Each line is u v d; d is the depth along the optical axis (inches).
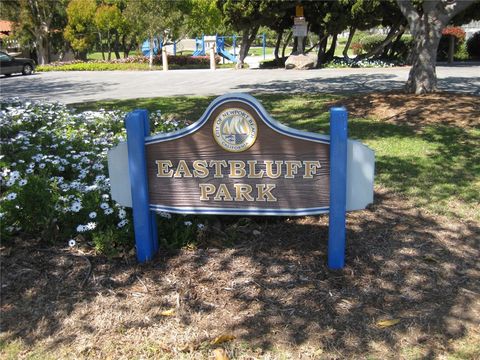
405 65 948.6
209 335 115.7
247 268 144.3
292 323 119.4
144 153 140.8
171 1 1042.1
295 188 137.4
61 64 1147.3
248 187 139.4
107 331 117.9
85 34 1284.4
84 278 139.4
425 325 117.6
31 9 1226.0
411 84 418.3
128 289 134.8
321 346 111.3
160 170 142.3
